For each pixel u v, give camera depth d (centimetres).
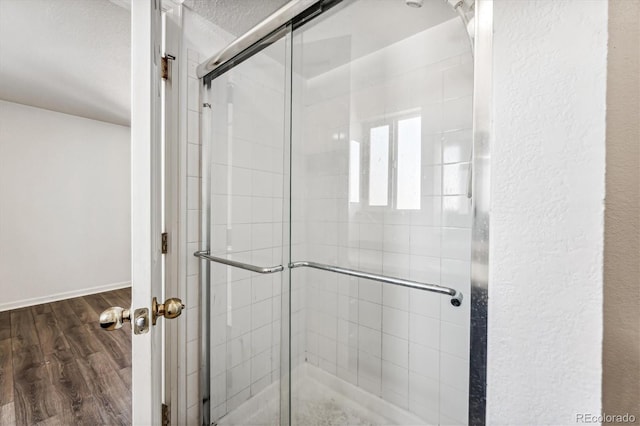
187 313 126
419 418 136
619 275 35
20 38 170
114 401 158
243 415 140
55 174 310
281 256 153
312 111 166
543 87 38
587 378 36
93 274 336
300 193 170
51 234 307
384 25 128
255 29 110
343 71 155
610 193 35
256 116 142
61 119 312
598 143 35
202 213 129
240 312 140
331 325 167
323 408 157
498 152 42
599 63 35
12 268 285
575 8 36
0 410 150
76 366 189
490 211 43
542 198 39
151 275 58
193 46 126
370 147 148
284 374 150
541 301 39
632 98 34
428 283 130
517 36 40
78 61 199
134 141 56
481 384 45
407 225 137
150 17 57
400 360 142
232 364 138
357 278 156
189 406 127
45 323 253
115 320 56
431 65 128
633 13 34
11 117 283
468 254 120
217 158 132
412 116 134
